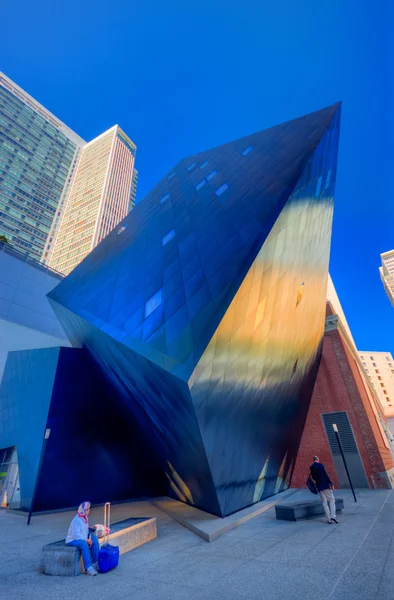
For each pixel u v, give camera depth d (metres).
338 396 19.25
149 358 9.11
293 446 17.84
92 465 16.42
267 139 16.81
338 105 14.48
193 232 13.51
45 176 122.31
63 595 4.79
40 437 15.49
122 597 4.61
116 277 16.06
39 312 33.19
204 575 5.36
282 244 11.16
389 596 3.95
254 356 10.70
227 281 9.23
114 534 6.97
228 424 10.19
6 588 5.16
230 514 10.82
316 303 17.89
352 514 9.97
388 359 119.94
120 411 17.89
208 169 19.58
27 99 130.62
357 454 17.78
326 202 15.18
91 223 113.12
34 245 108.56
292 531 8.22
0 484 17.20
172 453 12.45
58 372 16.62
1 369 27.70
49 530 10.34
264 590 4.48
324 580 4.67
